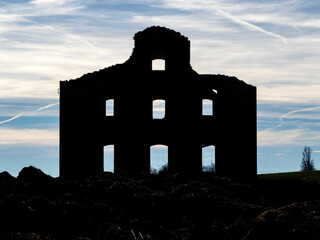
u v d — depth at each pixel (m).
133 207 29.66
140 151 46.56
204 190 33.75
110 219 26.48
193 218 28.61
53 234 24.73
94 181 35.19
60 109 46.78
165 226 27.11
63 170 46.31
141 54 47.41
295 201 35.97
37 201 27.12
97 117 46.75
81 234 24.83
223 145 46.91
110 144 46.69
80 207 26.97
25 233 23.64
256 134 47.38
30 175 34.78
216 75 47.28
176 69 47.41
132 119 46.81
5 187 30.66
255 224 23.28
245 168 46.91
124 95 47.00
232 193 35.00
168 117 46.94
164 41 47.50
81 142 46.47
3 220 25.17
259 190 38.94
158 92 47.34
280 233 22.61
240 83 47.34
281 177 47.22
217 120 47.06
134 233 24.48
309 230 22.22
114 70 47.16
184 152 46.66
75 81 46.88
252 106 47.44
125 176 38.75
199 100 47.16
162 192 33.12
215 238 23.64
